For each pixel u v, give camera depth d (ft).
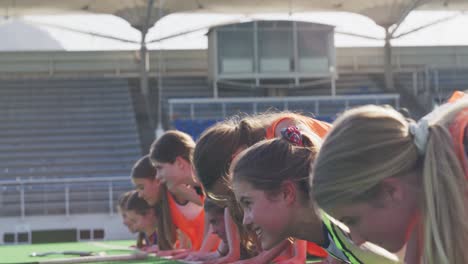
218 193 9.93
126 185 53.36
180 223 18.10
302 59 76.13
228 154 9.49
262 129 9.57
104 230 52.65
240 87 79.82
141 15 77.87
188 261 14.83
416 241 5.24
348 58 84.12
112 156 67.05
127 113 73.31
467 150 4.91
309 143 6.84
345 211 5.05
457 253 4.78
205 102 69.56
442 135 4.90
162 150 14.84
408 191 5.03
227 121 10.43
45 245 32.48
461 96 5.68
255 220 6.51
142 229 22.21
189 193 15.17
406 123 5.08
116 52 81.20
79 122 71.67
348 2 79.10
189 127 67.26
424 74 78.69
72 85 77.46
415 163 5.01
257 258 11.15
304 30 76.13
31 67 79.97
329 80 76.95
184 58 81.87
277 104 70.03
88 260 16.70
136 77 81.20
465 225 4.77
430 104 75.97
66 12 79.61
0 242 51.31
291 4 79.61
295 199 6.41
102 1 77.36
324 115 70.13
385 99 71.51
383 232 5.17
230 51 75.97
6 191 51.88
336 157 4.93
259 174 6.35
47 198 52.34
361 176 4.89
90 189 52.95
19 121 71.31
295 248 10.62
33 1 77.00
